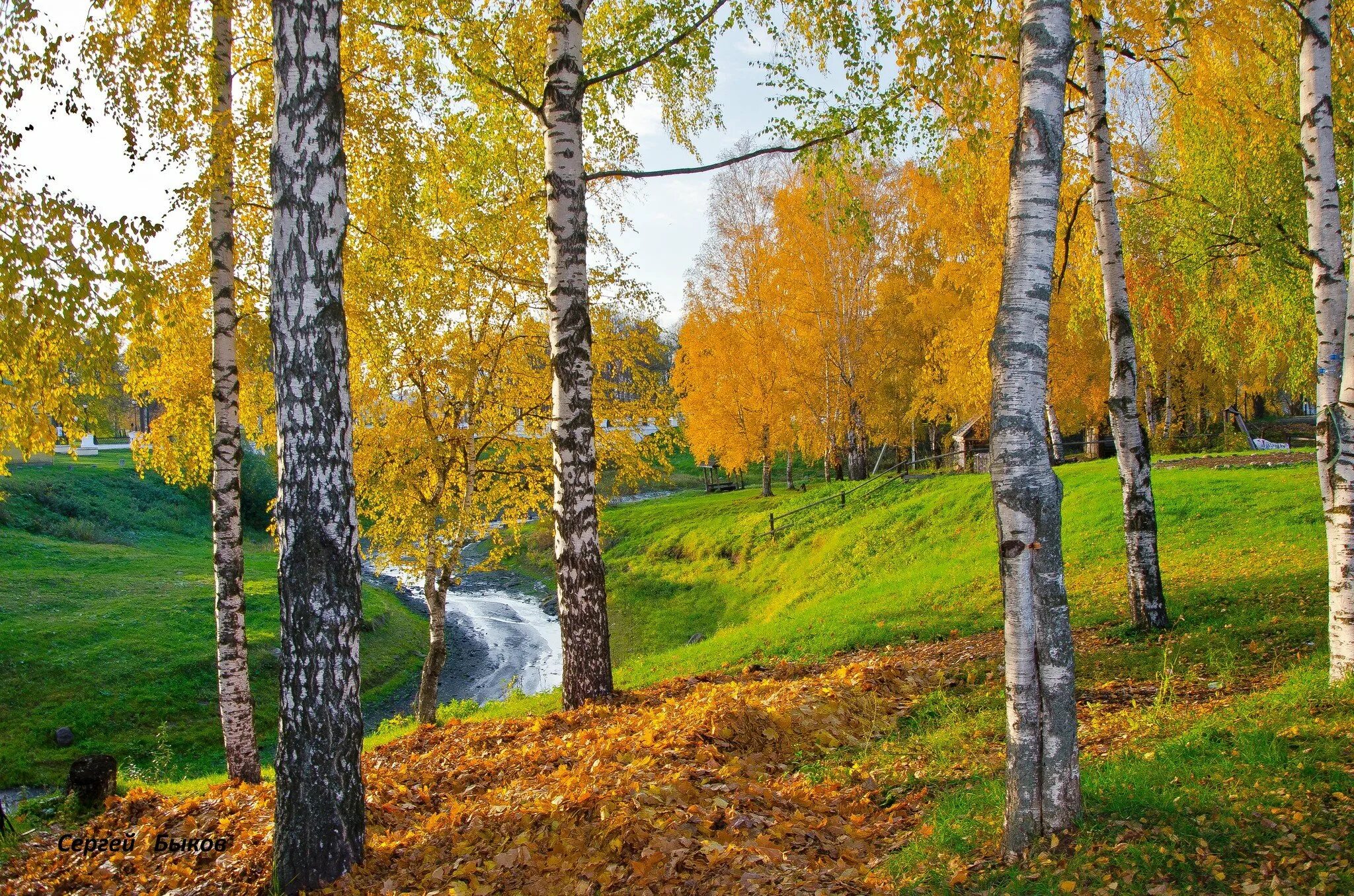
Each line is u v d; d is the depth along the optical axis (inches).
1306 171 242.1
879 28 324.8
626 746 244.7
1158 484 651.5
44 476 1390.3
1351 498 216.4
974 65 313.9
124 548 1237.1
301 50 181.2
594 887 155.6
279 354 182.4
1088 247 409.1
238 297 354.3
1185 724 203.3
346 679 185.3
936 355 879.7
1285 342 500.4
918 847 158.4
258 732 664.4
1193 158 383.2
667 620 899.4
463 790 253.8
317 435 182.2
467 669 879.7
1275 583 367.2
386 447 460.8
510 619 1087.0
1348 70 295.0
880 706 276.7
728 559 1032.2
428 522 470.3
